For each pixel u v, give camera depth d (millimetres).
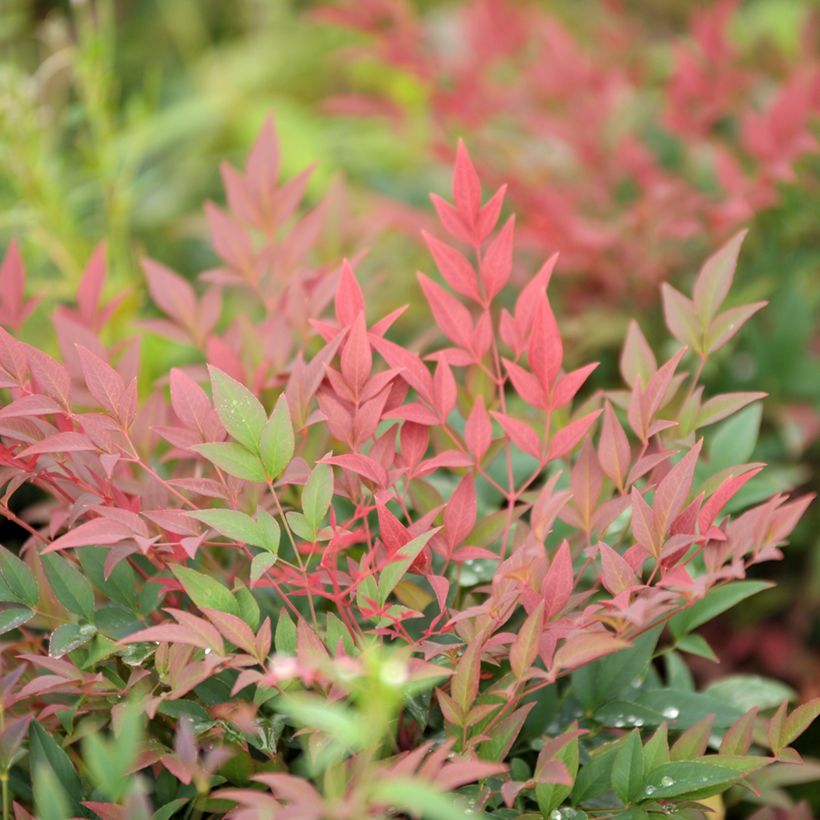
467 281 1111
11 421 1094
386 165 2248
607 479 1135
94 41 1497
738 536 1080
